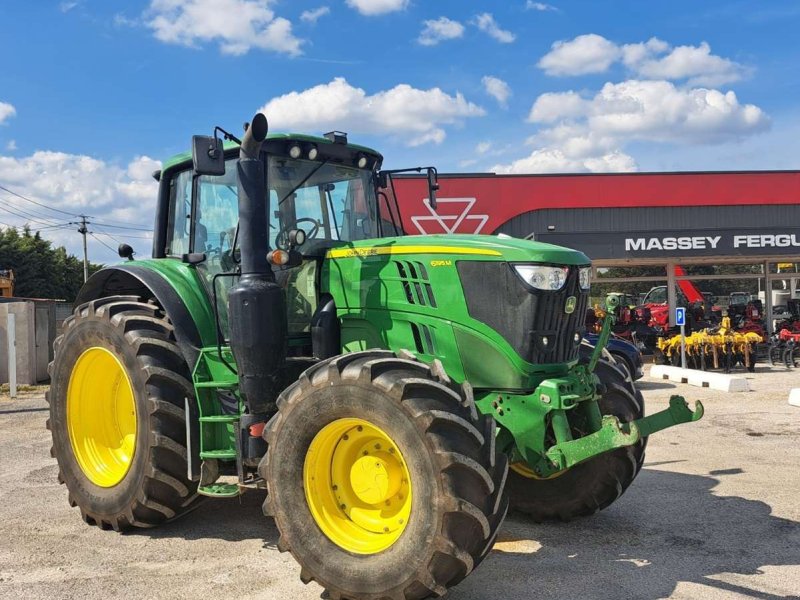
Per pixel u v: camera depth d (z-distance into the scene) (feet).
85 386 17.46
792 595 12.21
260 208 14.29
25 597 12.48
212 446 15.21
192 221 17.19
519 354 13.33
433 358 13.87
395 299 14.42
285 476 12.54
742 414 31.40
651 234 61.36
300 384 12.64
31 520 17.07
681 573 13.30
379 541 12.02
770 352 55.47
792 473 20.81
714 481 20.03
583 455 13.01
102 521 16.20
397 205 18.83
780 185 61.98
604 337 14.75
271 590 12.73
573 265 13.98
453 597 12.32
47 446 25.86
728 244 61.82
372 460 12.31
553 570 13.56
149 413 15.33
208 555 14.62
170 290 16.38
